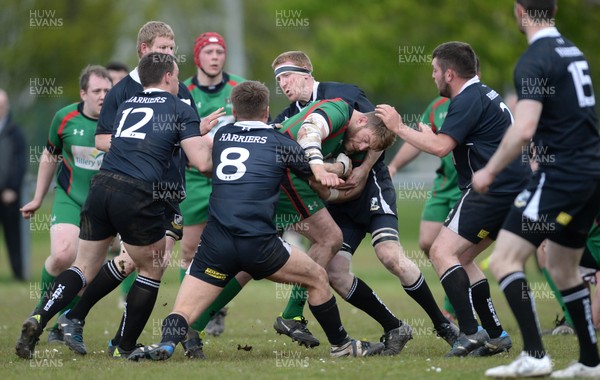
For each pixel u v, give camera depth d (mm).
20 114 104500
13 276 55719
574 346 26781
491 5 72875
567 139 20203
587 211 20594
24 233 54906
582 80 20344
